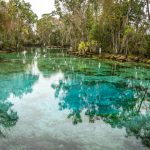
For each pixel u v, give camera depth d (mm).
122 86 26172
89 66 41156
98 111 17641
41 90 23562
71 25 80188
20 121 15055
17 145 11961
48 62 46594
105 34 61906
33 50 82562
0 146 11812
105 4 58875
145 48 49844
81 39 76125
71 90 24016
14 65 40125
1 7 60469
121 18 58781
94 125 14742
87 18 71562
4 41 71125
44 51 79312
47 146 11938
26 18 87438
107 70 36500
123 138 12953
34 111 17094
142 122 15461
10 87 24188
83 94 22656
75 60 51094
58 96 21516
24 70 35125
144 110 18250
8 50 68250
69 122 15109
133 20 59375
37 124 14625
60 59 52938
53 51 80375
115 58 51875
